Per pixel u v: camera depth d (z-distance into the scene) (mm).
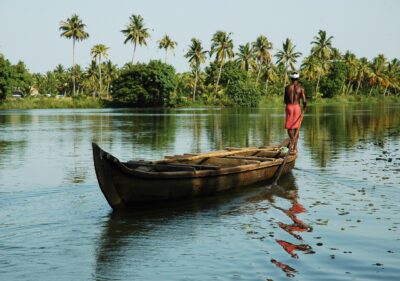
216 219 8656
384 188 11070
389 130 28391
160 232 7883
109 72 112500
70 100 84375
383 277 5895
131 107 85938
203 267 6301
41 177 12836
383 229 7859
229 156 12984
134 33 86250
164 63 84812
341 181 12016
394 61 119438
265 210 9258
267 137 24672
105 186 8852
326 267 6234
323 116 46312
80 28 86562
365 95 120625
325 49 95438
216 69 99938
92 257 6754
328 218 8586
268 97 94062
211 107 87312
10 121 41312
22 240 7516
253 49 96000
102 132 28578
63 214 9031
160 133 27578
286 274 6016
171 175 9609
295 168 14102
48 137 25281
